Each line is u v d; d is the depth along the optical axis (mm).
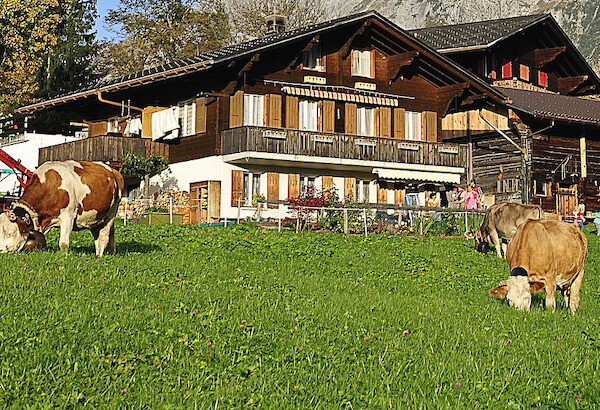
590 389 8250
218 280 13664
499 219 22062
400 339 10055
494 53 45188
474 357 9422
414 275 18391
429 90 39750
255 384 7859
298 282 14922
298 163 34969
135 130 37781
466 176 40156
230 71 34000
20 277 11680
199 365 8266
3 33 53094
